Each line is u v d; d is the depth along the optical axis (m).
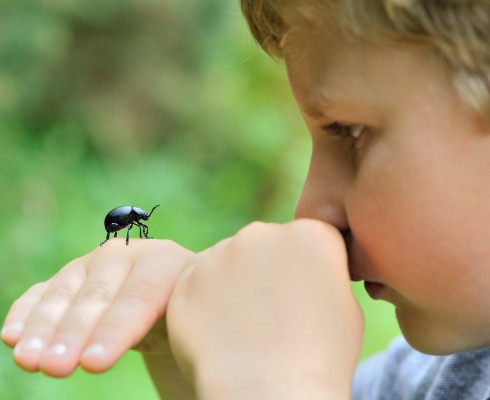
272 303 0.57
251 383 0.55
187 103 3.00
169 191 2.41
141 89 2.93
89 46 2.82
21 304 0.60
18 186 2.13
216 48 3.16
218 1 3.07
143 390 1.48
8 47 2.54
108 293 0.60
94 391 1.45
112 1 2.80
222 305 0.57
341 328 0.56
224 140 3.00
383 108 0.57
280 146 2.97
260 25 0.61
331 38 0.58
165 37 3.00
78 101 2.79
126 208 0.76
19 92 2.64
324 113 0.58
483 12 0.56
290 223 0.59
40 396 1.42
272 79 3.20
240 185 2.79
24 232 1.90
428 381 0.71
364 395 0.77
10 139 2.40
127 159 2.72
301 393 0.54
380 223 0.58
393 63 0.57
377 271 0.59
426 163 0.57
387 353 0.77
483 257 0.58
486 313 0.59
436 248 0.58
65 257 1.86
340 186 0.60
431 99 0.57
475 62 0.56
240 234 0.59
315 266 0.57
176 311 0.58
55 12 2.68
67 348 0.57
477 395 0.67
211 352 0.56
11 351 1.52
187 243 2.14
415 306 0.60
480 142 0.57
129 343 0.58
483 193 0.57
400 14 0.56
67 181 2.28
